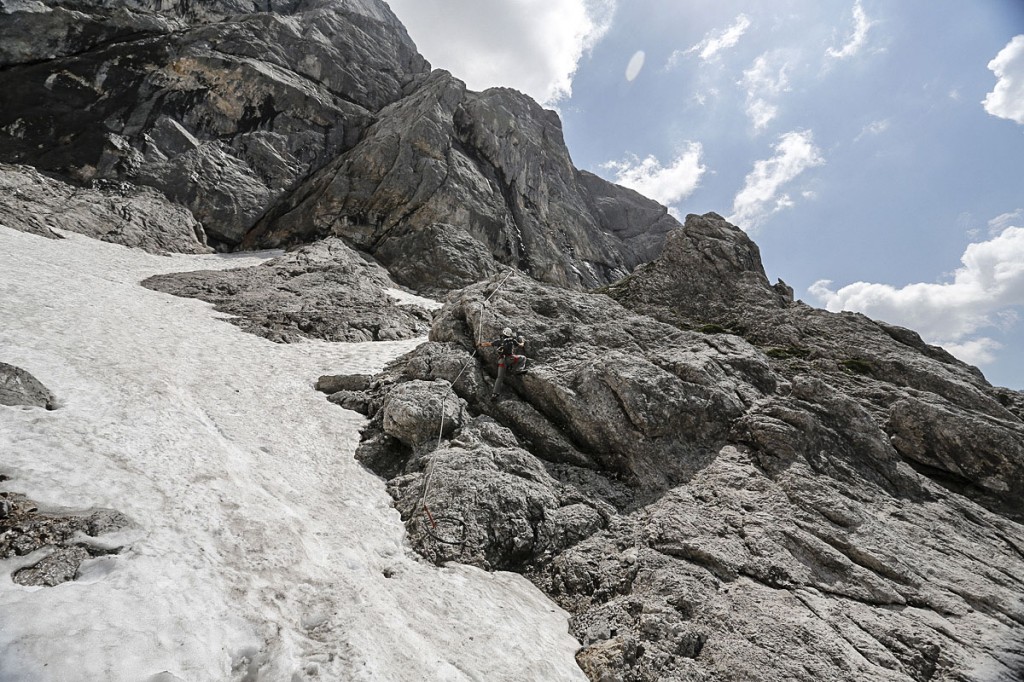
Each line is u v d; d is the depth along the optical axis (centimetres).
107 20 3372
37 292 1358
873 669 704
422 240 3591
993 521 1087
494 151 4453
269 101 3838
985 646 752
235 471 833
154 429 834
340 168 3744
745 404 1298
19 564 477
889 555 907
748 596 815
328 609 602
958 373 1658
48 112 3028
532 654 682
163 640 464
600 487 1108
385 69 4912
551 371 1316
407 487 1009
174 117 3453
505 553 901
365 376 1416
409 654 582
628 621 772
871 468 1173
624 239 6147
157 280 2103
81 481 629
